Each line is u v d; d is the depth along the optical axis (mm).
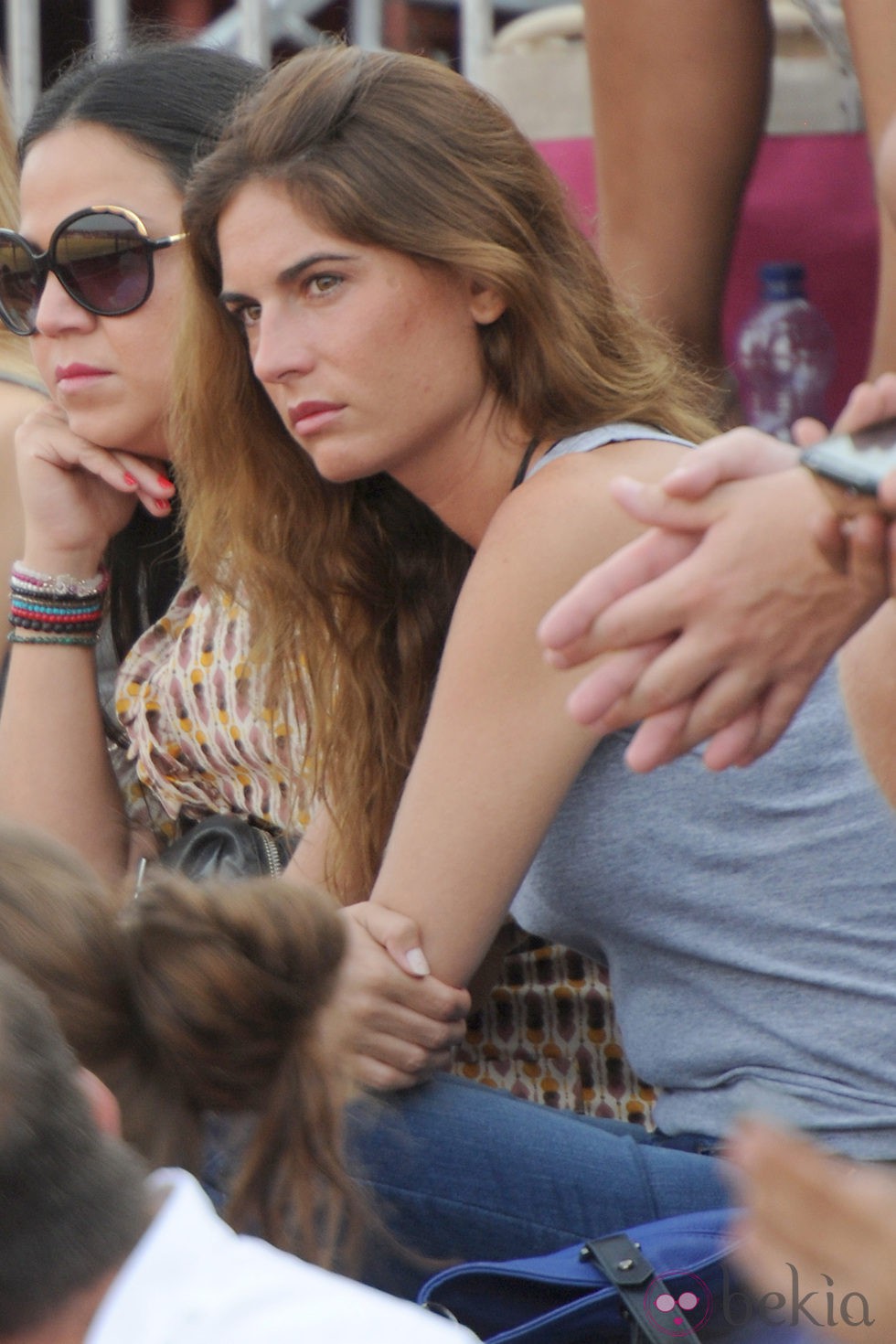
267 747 10492
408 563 9922
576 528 8547
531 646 8516
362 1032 8539
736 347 15211
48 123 11109
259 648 10055
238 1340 4875
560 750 8500
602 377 9266
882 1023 8312
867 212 14953
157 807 11516
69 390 11062
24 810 11125
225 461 9883
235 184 8945
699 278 14055
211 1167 7906
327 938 7414
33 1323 4703
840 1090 8344
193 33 16891
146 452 11242
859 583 5453
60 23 19000
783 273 14797
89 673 11406
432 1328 5090
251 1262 5152
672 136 13656
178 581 11750
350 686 9914
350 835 9859
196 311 9617
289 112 8844
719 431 10367
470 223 8805
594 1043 10117
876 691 6520
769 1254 4250
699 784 8469
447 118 8898
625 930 8766
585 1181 8461
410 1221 8539
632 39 13586
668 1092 9047
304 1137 7371
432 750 8703
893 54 11633
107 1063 7281
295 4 19141
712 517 5598
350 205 8648
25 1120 4695
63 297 10969
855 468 5344
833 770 8391
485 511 9297
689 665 5590
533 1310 7844
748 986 8547
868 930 8367
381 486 9820
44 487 11281
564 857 8789
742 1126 4285
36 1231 4684
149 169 10852
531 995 10164
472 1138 8578
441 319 8906
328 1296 5090
